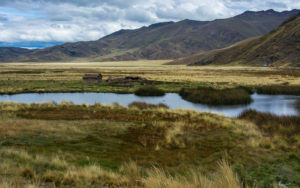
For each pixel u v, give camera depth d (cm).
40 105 2466
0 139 1173
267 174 845
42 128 1415
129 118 1888
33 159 887
